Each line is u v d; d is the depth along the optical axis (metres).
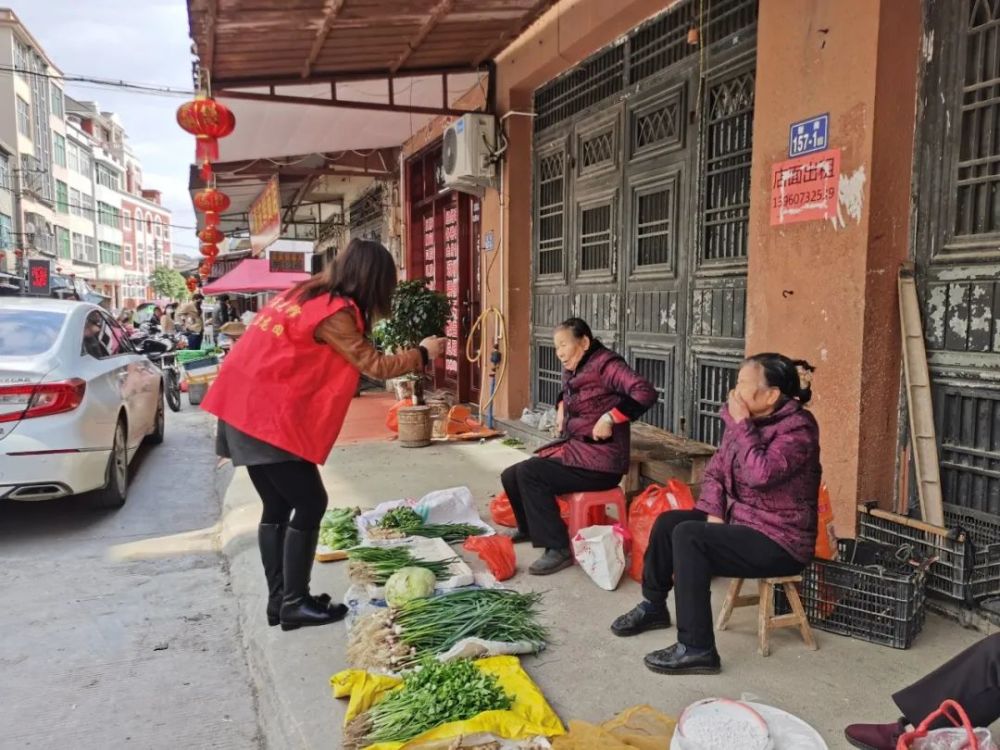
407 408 6.94
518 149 7.13
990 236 3.10
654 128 5.36
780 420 2.74
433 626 2.93
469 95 7.99
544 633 3.05
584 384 3.85
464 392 9.31
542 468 3.87
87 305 5.97
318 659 2.98
